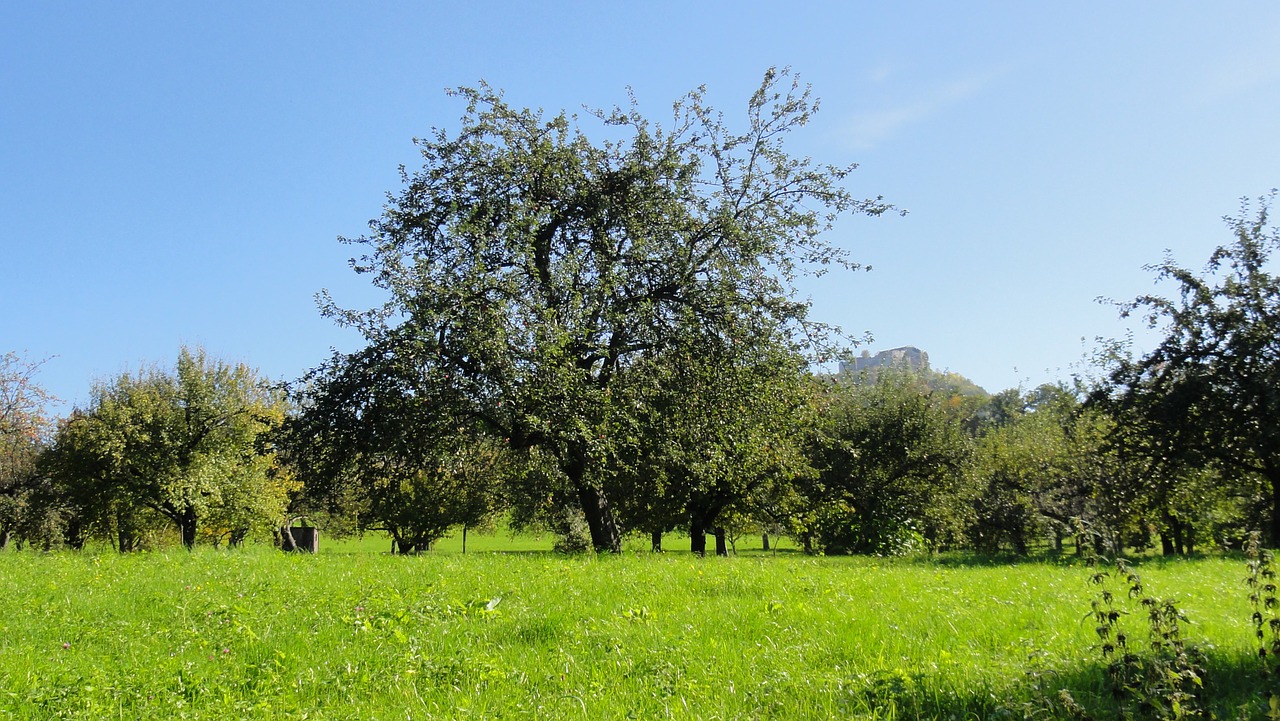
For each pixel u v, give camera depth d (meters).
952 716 5.69
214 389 40.41
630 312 20.91
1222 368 24.36
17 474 39.53
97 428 37.81
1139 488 27.91
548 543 57.28
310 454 20.73
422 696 6.74
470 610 10.09
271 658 7.90
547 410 18.53
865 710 5.84
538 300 19.61
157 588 12.36
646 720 5.86
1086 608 9.49
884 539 30.22
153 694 6.80
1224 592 10.95
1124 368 26.72
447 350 18.67
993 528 38.78
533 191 21.69
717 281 21.11
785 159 22.42
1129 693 5.45
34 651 8.46
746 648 7.75
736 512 31.64
